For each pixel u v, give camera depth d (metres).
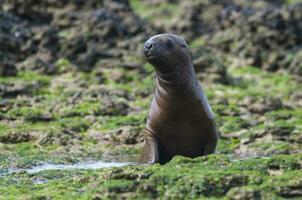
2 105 66.62
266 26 101.50
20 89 72.56
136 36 95.94
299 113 70.06
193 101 47.56
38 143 58.28
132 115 67.12
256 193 35.59
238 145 60.50
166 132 48.16
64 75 83.69
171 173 37.62
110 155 56.44
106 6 102.12
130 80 84.25
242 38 101.75
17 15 94.38
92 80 81.31
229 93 82.12
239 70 96.44
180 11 115.62
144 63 87.88
